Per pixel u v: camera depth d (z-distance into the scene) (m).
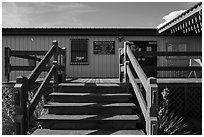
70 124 5.31
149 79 4.30
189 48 13.16
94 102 6.22
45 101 7.87
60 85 6.81
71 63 12.89
